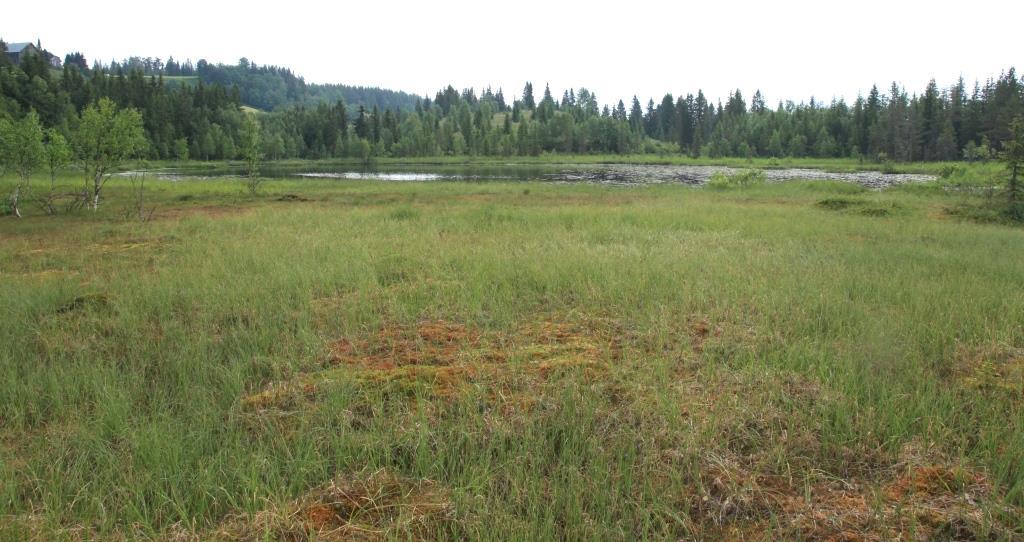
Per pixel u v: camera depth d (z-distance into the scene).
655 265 8.41
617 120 117.25
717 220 14.30
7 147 17.17
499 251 9.84
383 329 6.16
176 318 6.45
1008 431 3.85
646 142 120.25
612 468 3.55
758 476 3.47
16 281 8.09
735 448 3.79
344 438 3.75
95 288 7.79
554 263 8.47
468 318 6.34
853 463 3.65
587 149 112.56
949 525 3.05
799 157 91.88
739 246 10.60
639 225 13.71
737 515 3.16
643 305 6.72
